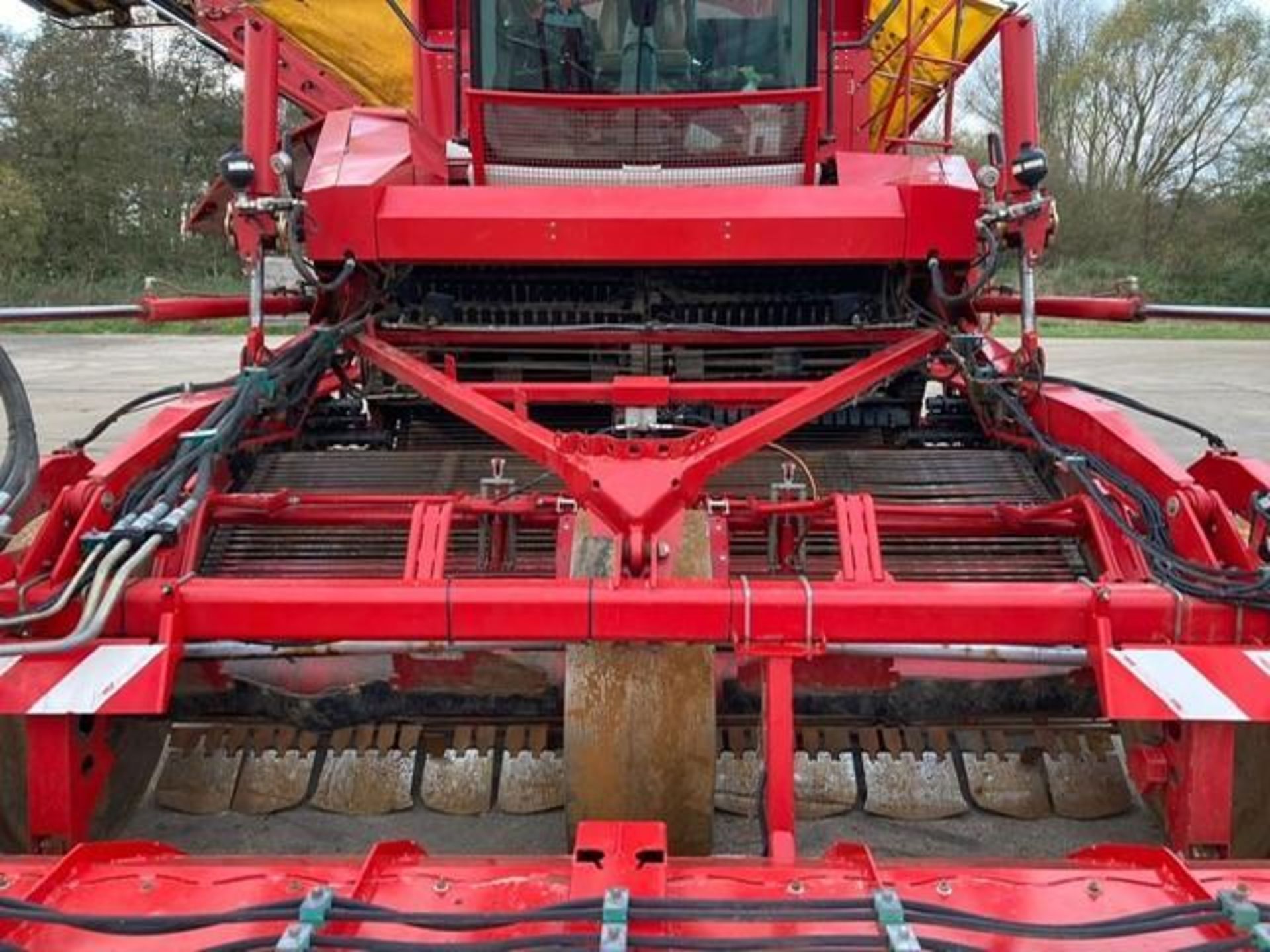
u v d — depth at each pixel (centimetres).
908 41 570
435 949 191
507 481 372
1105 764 376
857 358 496
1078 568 403
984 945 205
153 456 371
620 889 204
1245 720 270
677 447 333
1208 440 425
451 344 478
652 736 279
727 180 488
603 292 487
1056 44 4294
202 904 216
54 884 219
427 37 571
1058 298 507
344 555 411
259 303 454
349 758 375
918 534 393
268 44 494
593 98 474
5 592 293
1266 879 226
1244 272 3831
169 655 272
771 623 268
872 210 425
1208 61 4094
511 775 371
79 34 3884
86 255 3875
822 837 368
